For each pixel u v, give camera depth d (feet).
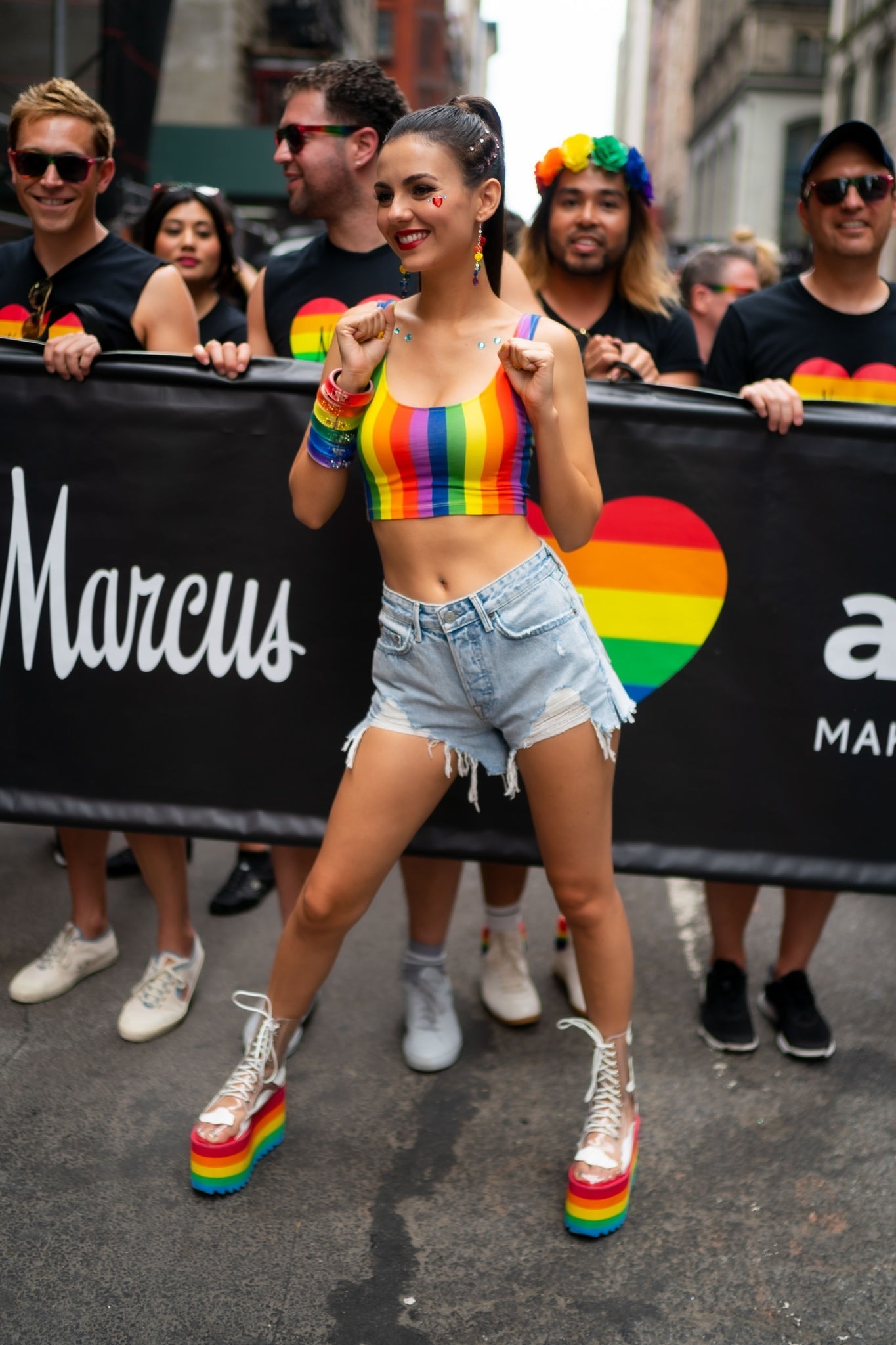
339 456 6.35
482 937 10.57
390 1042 8.95
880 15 92.38
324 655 7.95
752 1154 7.66
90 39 31.32
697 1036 9.15
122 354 7.75
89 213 8.77
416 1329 6.10
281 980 7.10
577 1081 8.46
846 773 7.98
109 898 11.28
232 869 12.28
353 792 6.59
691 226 183.83
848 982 10.11
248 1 69.46
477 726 6.53
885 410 7.63
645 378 9.04
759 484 7.70
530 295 7.94
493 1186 7.28
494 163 5.93
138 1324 6.06
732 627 7.84
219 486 7.84
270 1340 5.99
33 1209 6.88
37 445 7.88
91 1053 8.56
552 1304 6.31
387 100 8.66
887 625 7.82
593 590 7.80
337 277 8.94
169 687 8.07
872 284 8.90
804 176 8.80
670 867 8.05
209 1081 8.25
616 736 6.96
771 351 8.93
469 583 6.17
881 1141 7.82
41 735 8.19
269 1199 7.07
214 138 57.06
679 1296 6.39
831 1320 6.24
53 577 8.01
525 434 6.08
